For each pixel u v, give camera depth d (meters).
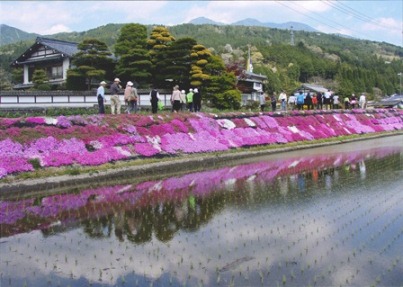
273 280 8.63
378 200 15.34
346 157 28.17
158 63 42.22
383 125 51.59
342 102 67.06
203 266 9.43
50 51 49.50
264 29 185.50
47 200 16.02
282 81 91.94
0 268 9.60
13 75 59.16
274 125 36.06
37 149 20.03
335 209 14.12
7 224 12.93
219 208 14.54
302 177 20.55
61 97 37.25
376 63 143.50
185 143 26.56
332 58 138.62
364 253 10.04
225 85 43.97
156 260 9.87
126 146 23.45
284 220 12.91
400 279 8.61
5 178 17.86
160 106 34.91
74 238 11.60
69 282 8.83
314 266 9.30
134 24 43.34
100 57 42.34
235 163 25.88
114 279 8.91
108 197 16.44
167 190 17.72
